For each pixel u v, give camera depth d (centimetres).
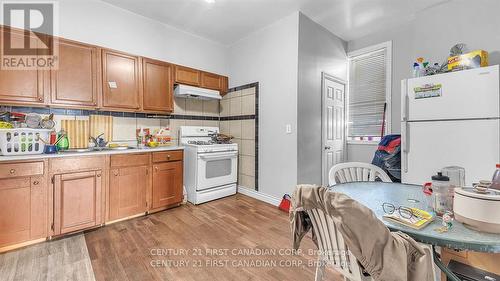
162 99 293
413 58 284
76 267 161
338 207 69
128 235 210
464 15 240
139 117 299
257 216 259
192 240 203
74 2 244
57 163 196
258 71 329
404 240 71
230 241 202
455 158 198
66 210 201
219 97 354
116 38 273
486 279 97
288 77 286
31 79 204
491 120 182
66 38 237
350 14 284
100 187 220
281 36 295
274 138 304
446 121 202
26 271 155
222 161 323
